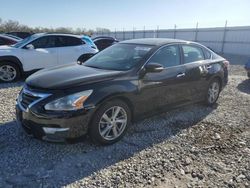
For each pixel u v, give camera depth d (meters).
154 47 4.71
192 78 5.29
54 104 3.49
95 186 3.02
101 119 3.80
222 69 6.24
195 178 3.26
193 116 5.44
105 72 4.12
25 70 8.52
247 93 7.71
